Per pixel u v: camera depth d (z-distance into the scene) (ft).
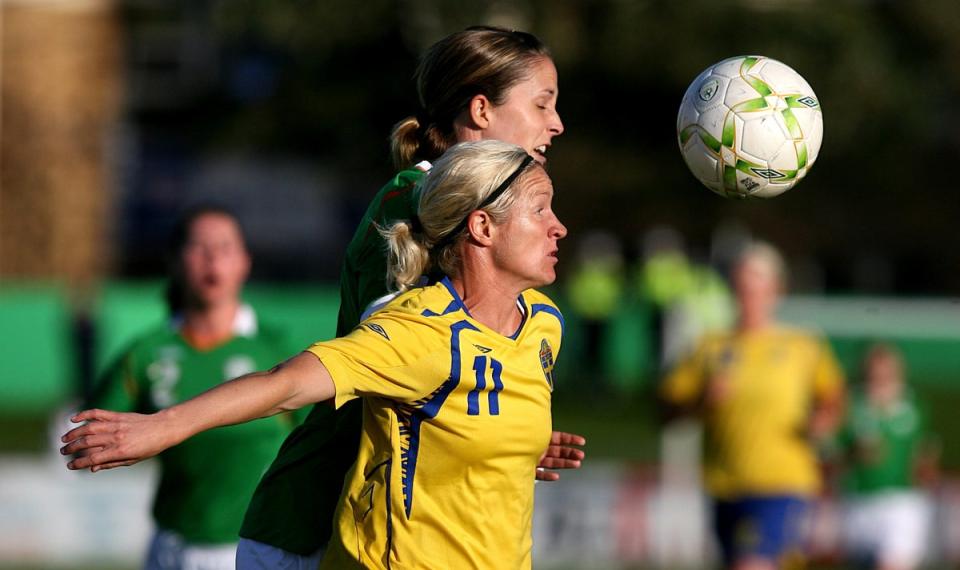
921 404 119.96
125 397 74.84
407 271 49.11
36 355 223.51
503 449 47.55
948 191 344.08
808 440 103.04
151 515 73.87
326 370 45.19
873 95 267.80
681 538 127.54
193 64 344.90
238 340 75.97
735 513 102.58
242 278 77.05
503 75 53.16
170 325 76.74
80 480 126.82
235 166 355.77
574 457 57.52
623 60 259.80
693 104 56.75
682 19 255.29
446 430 47.01
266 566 53.57
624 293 253.85
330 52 273.54
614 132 293.23
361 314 53.01
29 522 126.11
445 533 47.24
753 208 324.80
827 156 298.97
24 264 290.97
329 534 53.01
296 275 352.08
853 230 346.33
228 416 43.16
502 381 47.39
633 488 128.06
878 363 118.73
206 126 334.03
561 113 287.07
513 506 48.34
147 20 336.29
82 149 295.69
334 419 52.75
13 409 215.31
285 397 44.24
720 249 319.27
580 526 127.54
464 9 247.29
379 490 47.57
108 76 300.61
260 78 330.13
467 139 53.67
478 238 48.08
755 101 55.42
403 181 52.19
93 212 297.74
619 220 314.35
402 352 46.32
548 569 126.62
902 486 118.93
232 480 71.92
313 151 305.53
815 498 118.83
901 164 321.32
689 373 104.78
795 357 103.14
